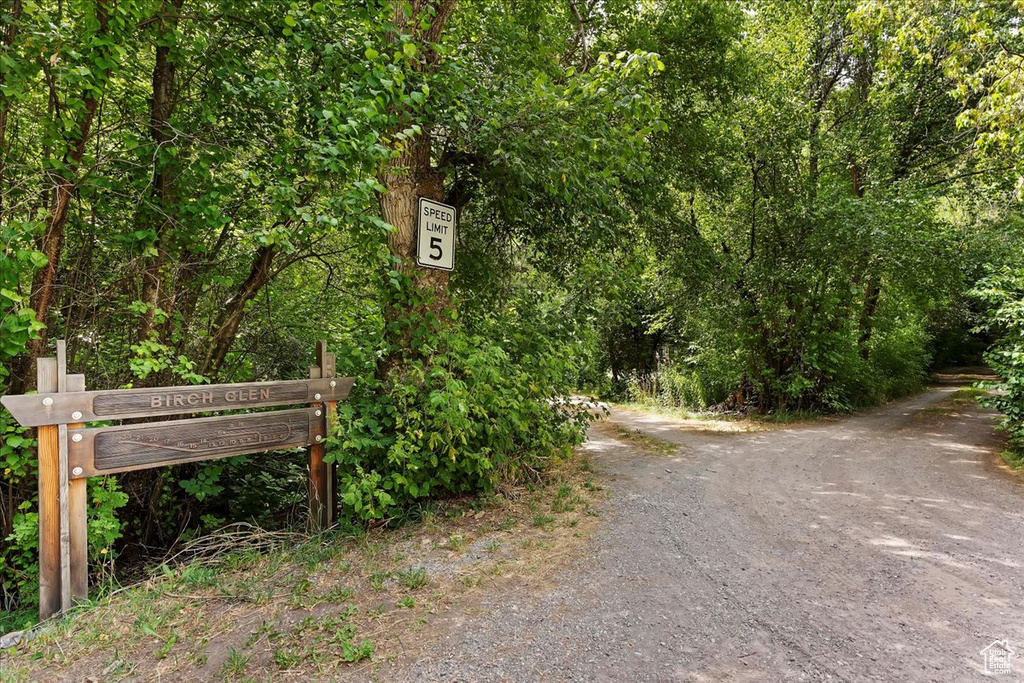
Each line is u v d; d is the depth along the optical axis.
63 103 3.84
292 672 2.52
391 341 5.06
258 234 3.97
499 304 6.62
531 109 5.19
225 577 3.53
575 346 6.28
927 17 8.39
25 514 3.71
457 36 5.53
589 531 4.38
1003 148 7.43
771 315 12.01
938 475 6.23
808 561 3.79
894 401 14.88
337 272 6.32
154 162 4.26
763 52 12.85
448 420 4.33
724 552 3.96
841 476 6.24
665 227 10.35
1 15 3.24
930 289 10.62
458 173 6.29
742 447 8.30
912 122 12.47
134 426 3.48
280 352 6.09
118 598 3.32
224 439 3.87
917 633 2.83
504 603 3.20
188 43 4.31
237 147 4.67
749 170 11.84
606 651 2.70
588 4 8.65
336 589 3.34
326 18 4.35
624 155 5.30
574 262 7.16
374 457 4.53
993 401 7.75
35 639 2.86
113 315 4.59
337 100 4.42
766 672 2.50
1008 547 4.00
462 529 4.39
